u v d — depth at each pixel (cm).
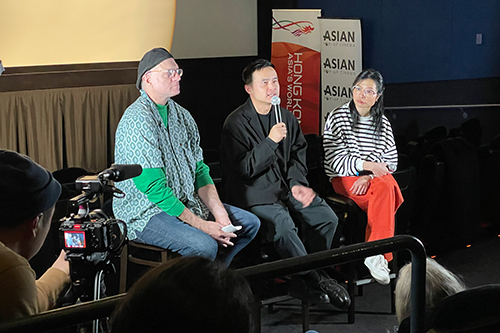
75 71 445
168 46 528
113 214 263
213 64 564
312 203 289
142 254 258
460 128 397
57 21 454
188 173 260
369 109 308
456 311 123
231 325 57
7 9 430
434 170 344
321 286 265
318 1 523
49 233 259
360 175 304
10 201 126
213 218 273
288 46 499
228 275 60
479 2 423
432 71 454
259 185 281
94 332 160
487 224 385
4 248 117
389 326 281
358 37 446
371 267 286
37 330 97
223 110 580
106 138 470
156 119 248
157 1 505
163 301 56
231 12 562
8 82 412
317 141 322
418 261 131
